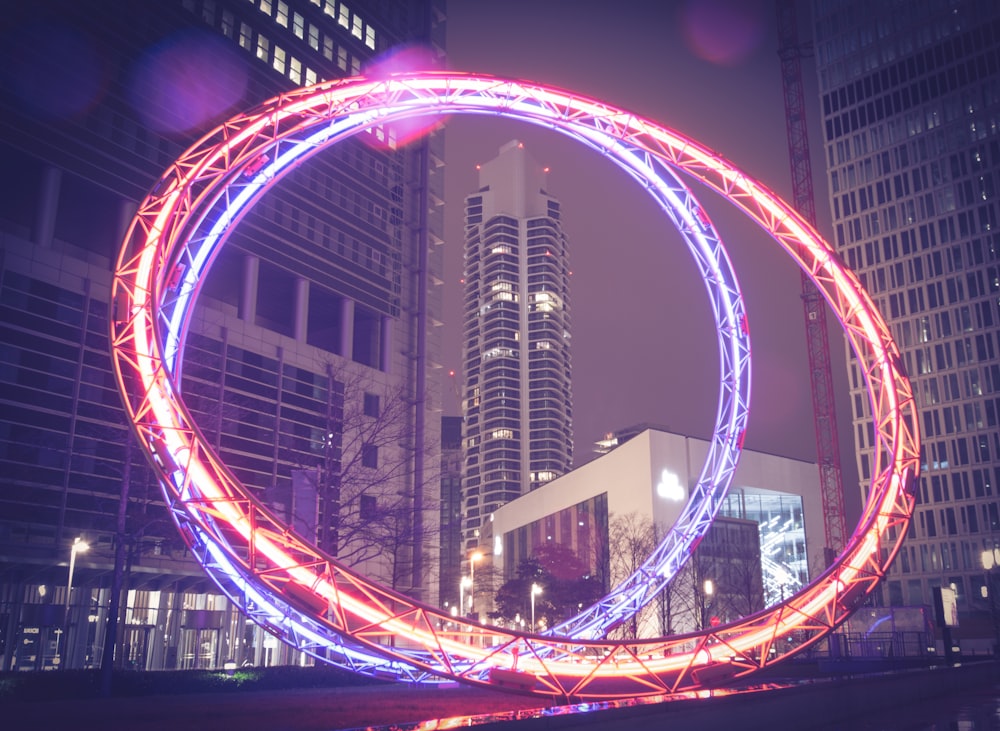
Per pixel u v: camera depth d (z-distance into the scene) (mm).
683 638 30938
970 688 44750
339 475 55844
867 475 156625
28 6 77688
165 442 30375
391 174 121688
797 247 46469
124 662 76312
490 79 45688
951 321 152500
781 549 163750
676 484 146000
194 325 88250
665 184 55312
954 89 159625
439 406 122188
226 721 29312
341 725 28344
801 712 24922
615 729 17453
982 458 144500
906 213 161125
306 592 28594
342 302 109688
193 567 83062
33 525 73250
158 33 89062
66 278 78938
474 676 29375
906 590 146125
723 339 60094
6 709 32469
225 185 39500
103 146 82438
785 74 172750
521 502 198000
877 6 171250
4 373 73188
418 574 100000
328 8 113125
